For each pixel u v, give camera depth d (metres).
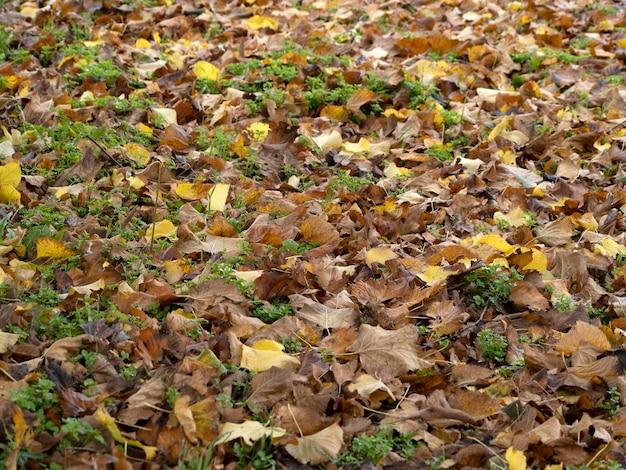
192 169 2.21
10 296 1.72
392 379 1.63
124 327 1.66
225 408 1.53
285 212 2.05
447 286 1.85
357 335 1.69
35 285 1.77
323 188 2.18
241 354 1.62
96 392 1.53
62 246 1.83
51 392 1.53
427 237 2.04
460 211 2.13
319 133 2.41
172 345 1.63
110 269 1.80
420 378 1.65
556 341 1.75
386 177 2.28
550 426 1.57
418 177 2.23
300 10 3.50
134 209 1.96
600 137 2.47
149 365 1.60
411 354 1.65
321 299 1.81
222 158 2.27
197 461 1.44
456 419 1.57
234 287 1.76
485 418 1.59
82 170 2.12
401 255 1.96
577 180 2.31
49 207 1.97
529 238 2.03
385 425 1.55
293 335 1.69
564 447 1.54
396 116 2.49
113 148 2.20
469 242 1.99
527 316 1.79
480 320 1.78
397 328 1.75
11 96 2.43
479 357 1.72
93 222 1.96
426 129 2.49
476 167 2.31
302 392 1.57
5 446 1.42
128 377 1.56
